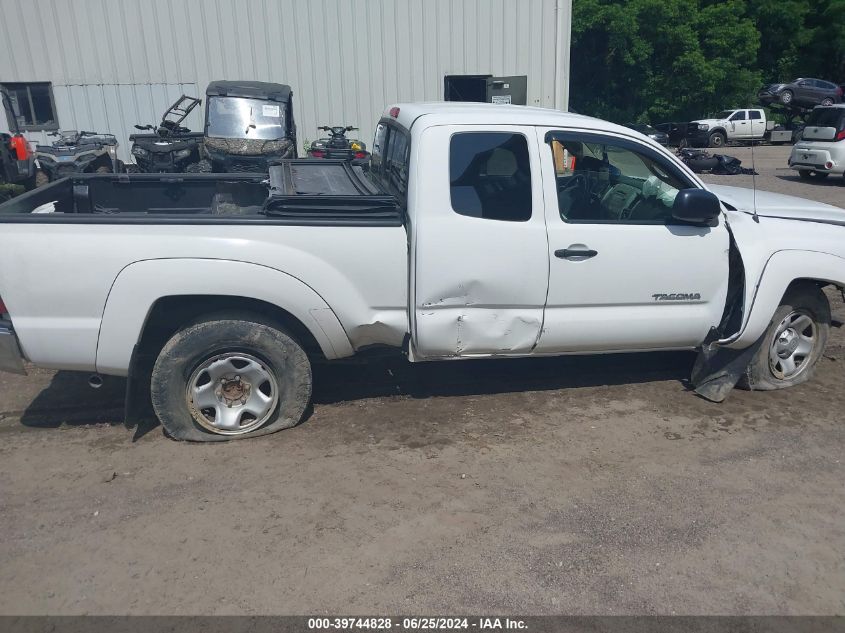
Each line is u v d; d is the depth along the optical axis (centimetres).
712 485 407
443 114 441
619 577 331
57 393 515
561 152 462
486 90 1722
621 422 478
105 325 409
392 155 500
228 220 416
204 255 411
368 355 479
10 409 490
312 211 428
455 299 443
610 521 372
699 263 479
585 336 475
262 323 435
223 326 427
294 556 341
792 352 529
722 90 3741
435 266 432
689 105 3734
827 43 4241
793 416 490
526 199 446
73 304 405
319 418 478
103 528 360
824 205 557
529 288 452
